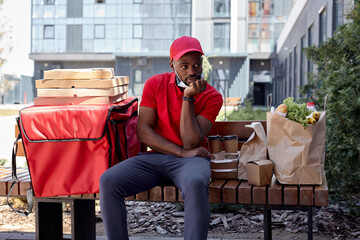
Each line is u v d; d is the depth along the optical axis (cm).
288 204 264
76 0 3638
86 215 313
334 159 423
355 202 423
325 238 368
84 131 278
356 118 407
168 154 283
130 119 316
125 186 262
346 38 457
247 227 399
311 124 270
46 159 284
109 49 3647
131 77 3578
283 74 2908
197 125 281
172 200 280
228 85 3472
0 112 2369
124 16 3619
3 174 331
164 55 3534
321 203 258
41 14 3638
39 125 280
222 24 3522
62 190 286
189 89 271
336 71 424
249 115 1781
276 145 278
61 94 297
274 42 3500
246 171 282
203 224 242
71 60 3706
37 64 3678
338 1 1038
